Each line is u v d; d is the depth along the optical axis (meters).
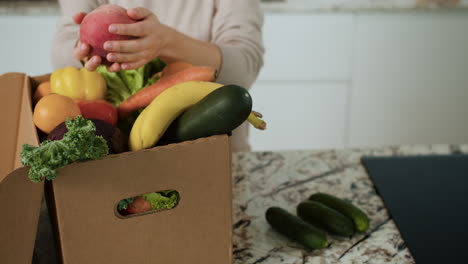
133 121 0.81
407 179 1.03
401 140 2.50
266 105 2.40
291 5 2.22
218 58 1.03
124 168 0.62
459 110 2.44
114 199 0.63
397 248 0.84
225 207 0.69
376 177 1.04
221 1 1.27
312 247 0.82
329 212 0.86
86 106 0.75
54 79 0.81
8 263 0.61
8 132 0.82
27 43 2.24
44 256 0.81
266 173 1.07
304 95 2.38
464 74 2.37
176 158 0.63
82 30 0.78
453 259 0.81
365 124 2.46
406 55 2.32
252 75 1.18
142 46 0.79
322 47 2.29
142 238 0.67
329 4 2.24
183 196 0.66
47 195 0.69
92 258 0.66
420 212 0.93
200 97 0.69
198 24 1.31
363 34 2.28
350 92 2.39
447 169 1.07
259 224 0.90
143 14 0.79
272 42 2.28
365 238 0.86
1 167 0.76
